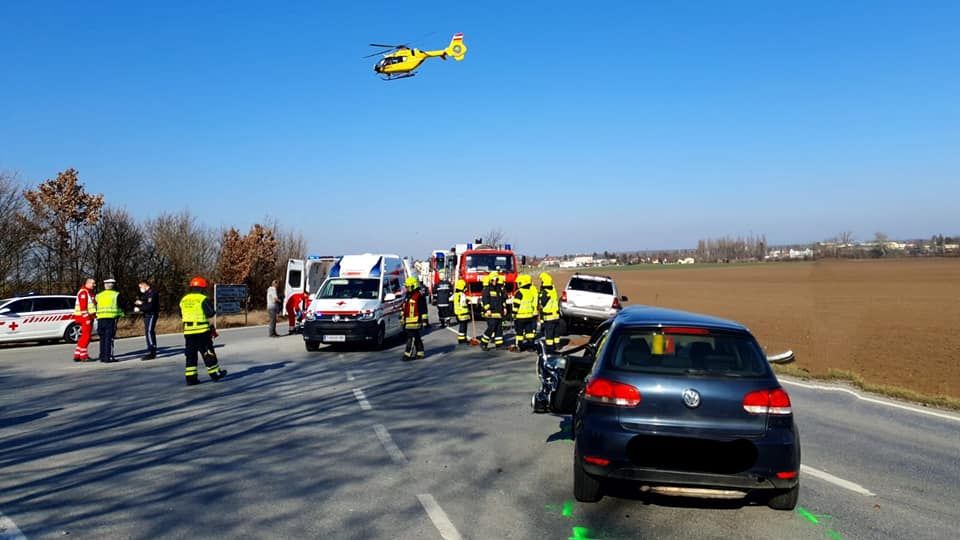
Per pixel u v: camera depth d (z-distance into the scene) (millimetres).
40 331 20484
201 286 12406
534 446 7500
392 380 12383
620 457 5148
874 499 5867
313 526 5062
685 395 5148
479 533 4930
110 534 4918
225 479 6273
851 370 15742
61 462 6887
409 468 6641
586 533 4953
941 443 8039
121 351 18297
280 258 47125
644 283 63969
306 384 11992
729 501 5742
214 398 10609
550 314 15336
